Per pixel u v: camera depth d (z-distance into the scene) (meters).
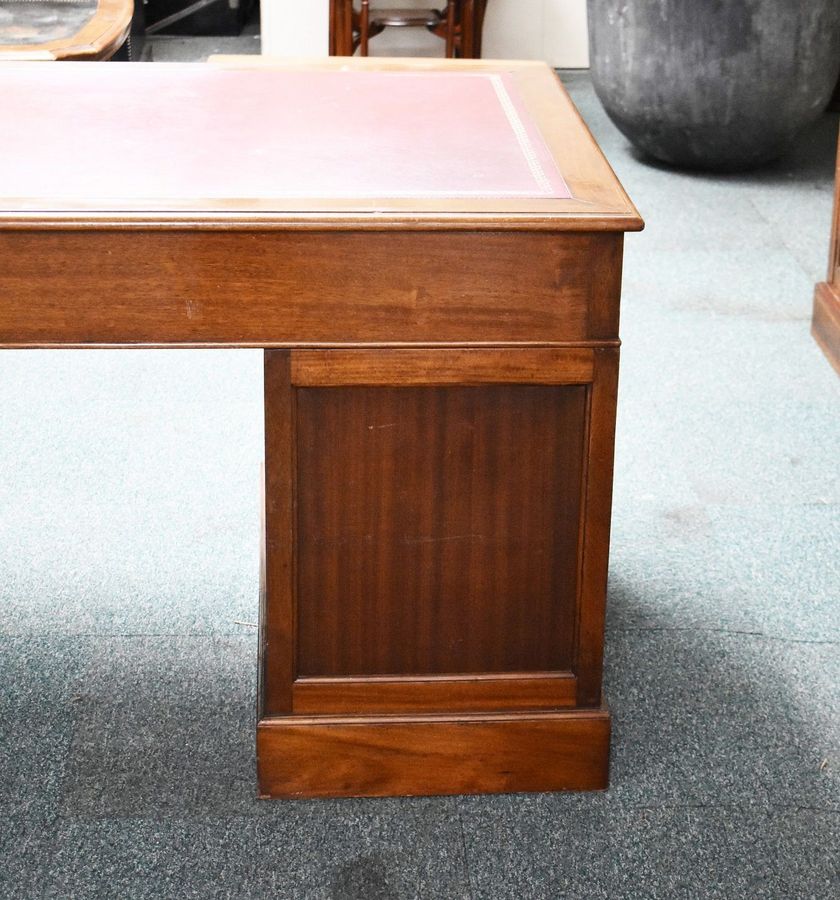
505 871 1.97
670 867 1.99
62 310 1.79
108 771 2.16
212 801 2.10
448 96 2.35
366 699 2.08
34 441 3.25
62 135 2.04
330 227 1.75
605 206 1.82
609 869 1.98
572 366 1.89
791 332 3.92
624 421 3.38
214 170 1.91
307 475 1.95
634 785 2.16
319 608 2.03
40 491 3.02
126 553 2.79
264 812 2.08
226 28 7.32
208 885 1.94
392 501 1.98
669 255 4.46
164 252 1.77
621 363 3.69
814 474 3.16
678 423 3.38
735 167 5.25
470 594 2.04
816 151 5.57
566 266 1.82
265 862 1.98
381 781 2.11
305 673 2.07
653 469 3.16
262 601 2.42
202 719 2.29
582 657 2.07
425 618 2.05
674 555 2.82
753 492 3.07
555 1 6.66
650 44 4.94
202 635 2.53
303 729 2.07
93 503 2.98
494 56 6.75
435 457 1.96
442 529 2.00
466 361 1.88
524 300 1.84
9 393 3.49
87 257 1.77
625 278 4.27
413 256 1.80
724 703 2.36
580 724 2.09
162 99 2.25
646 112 5.09
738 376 3.64
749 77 4.88
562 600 2.05
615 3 4.97
